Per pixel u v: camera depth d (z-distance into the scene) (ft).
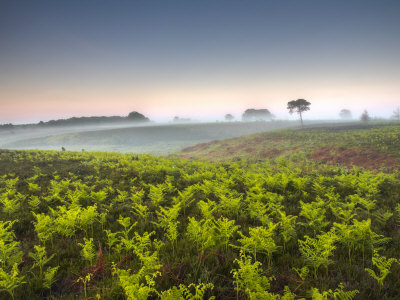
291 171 51.11
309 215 19.54
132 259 14.73
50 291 11.71
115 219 23.02
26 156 80.84
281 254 15.16
